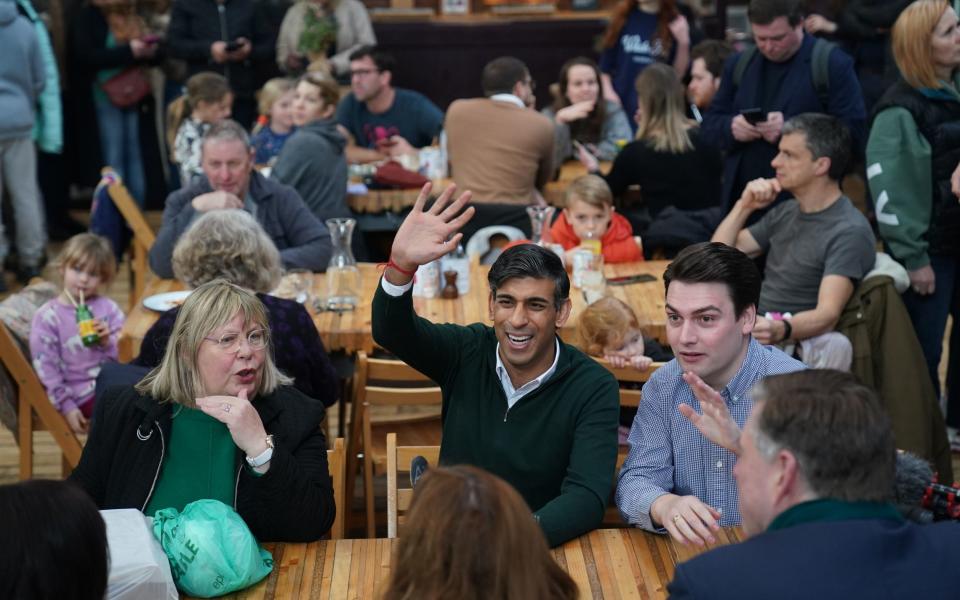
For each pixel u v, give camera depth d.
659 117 5.64
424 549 1.54
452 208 2.52
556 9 9.50
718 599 1.58
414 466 2.55
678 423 2.53
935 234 4.16
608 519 3.57
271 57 7.91
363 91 6.76
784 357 2.52
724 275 2.40
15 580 1.64
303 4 7.87
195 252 3.34
